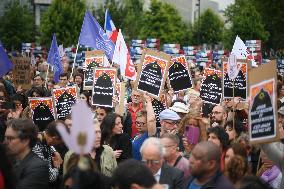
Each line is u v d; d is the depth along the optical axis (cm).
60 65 2059
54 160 859
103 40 1788
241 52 1709
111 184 548
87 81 1541
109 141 948
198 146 629
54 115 1197
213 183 624
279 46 4678
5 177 622
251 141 727
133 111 1262
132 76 1534
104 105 1250
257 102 719
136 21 5866
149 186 523
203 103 1377
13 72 2012
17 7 5316
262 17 4344
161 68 1178
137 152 1008
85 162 438
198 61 3444
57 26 4988
